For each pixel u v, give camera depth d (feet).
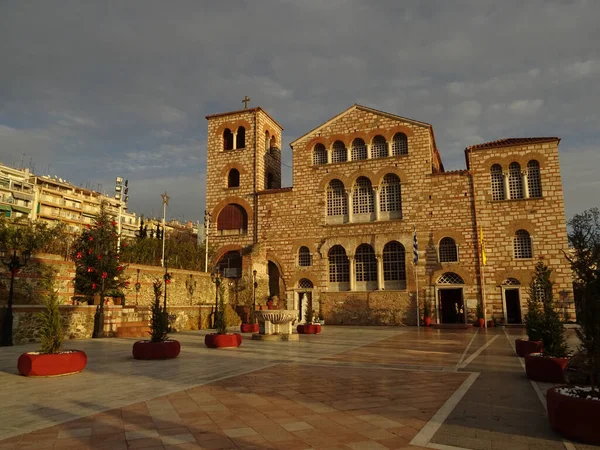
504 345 85.46
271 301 142.82
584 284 32.71
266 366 57.16
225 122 183.11
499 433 29.35
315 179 166.81
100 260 103.65
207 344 80.79
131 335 102.83
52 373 49.08
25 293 92.38
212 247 175.01
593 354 30.32
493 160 147.13
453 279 146.51
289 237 166.40
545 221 139.33
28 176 362.53
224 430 29.45
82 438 27.78
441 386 44.42
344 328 138.10
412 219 152.46
